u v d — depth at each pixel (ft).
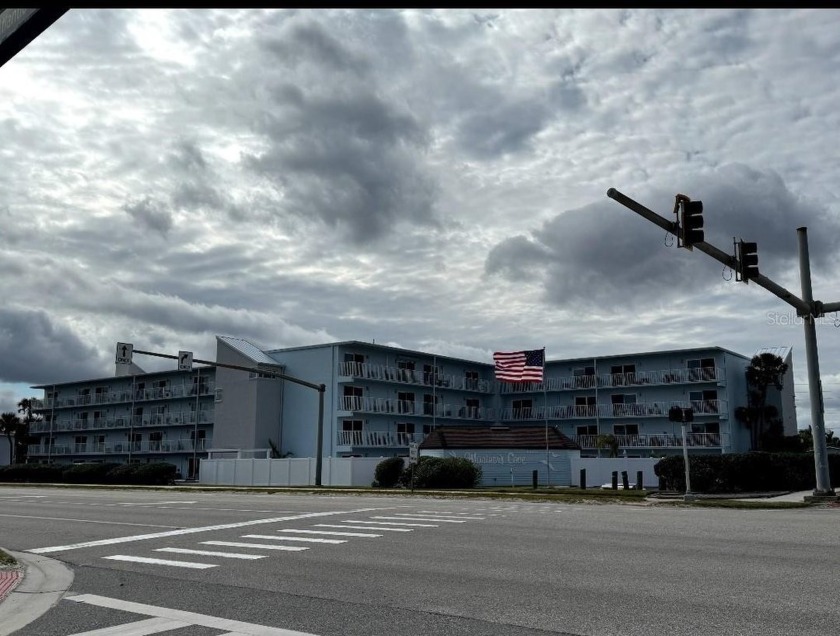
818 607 24.45
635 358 204.13
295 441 192.03
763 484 100.53
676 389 196.75
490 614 24.09
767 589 27.45
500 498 92.22
